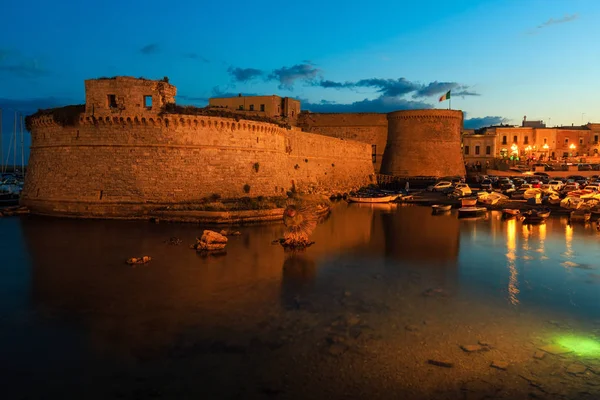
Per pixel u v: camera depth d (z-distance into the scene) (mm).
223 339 15547
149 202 39969
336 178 71812
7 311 18031
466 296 20688
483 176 85750
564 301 20125
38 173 42938
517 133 112625
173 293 20469
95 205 39719
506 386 12695
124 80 39469
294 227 31141
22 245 29469
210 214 38406
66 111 40156
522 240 35094
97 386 12547
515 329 16750
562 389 12578
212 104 87938
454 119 90375
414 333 16234
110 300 19422
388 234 37188
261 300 19656
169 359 14086
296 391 12320
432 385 12680
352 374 13234
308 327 16656
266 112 85938
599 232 39188
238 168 44250
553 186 67062
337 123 96250
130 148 40000
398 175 89938
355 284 22312
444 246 32344
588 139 114562
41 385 12578
